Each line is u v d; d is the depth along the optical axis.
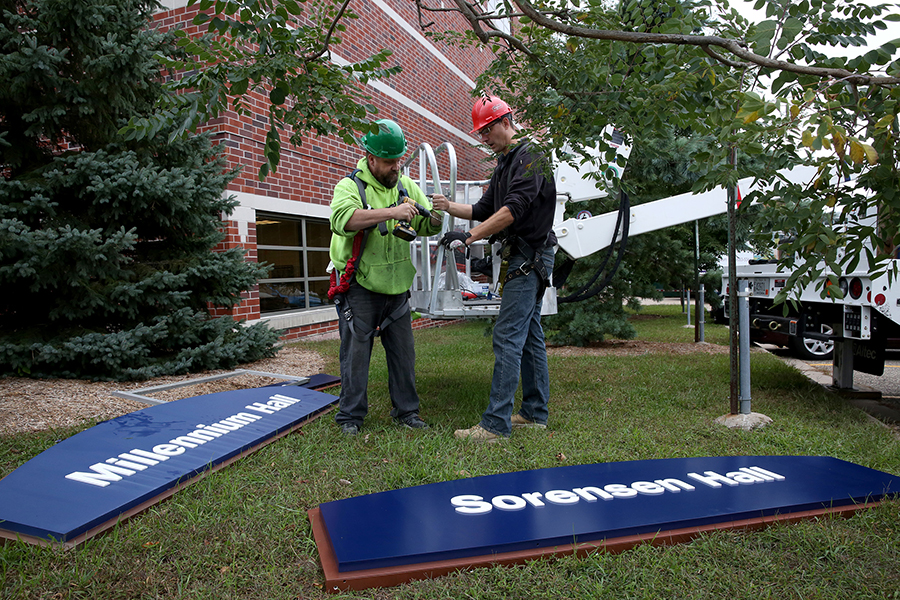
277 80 1.99
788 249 1.88
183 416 3.57
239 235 7.53
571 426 3.84
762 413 4.25
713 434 3.68
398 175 3.73
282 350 7.51
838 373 5.43
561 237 4.46
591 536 2.17
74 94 4.89
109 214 5.17
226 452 3.03
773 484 2.67
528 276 3.47
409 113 11.19
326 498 2.61
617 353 7.78
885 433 3.78
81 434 3.17
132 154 5.05
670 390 5.08
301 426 3.70
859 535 2.28
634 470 2.85
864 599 1.89
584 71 1.96
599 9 1.91
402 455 3.12
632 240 8.09
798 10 1.46
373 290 3.58
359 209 3.38
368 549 2.02
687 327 11.29
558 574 2.00
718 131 1.65
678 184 7.32
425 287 4.14
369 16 9.76
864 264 4.29
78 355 4.97
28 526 2.16
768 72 1.53
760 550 2.18
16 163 5.01
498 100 3.55
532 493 2.54
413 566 2.00
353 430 3.57
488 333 9.09
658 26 1.82
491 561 2.04
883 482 2.71
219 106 1.99
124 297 5.11
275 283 8.72
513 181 3.36
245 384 5.20
